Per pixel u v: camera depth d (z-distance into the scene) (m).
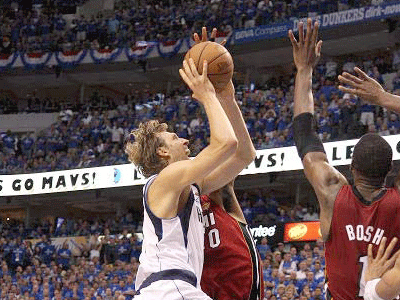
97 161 33.34
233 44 39.41
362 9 35.44
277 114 33.34
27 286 28.55
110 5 46.28
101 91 46.53
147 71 42.88
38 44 43.66
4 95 47.66
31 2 46.84
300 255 23.73
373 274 4.10
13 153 37.78
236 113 5.54
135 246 29.48
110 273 27.44
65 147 37.34
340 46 38.25
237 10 39.69
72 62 42.72
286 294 21.64
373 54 38.84
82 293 26.81
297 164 28.22
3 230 35.09
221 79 5.18
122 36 42.34
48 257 31.34
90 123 38.12
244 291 5.52
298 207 28.58
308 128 4.59
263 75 41.31
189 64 4.86
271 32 37.88
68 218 39.44
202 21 40.41
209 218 5.62
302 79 4.75
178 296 4.63
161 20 42.06
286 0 39.06
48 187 33.84
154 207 4.77
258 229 28.00
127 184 31.95
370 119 28.64
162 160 5.14
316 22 4.75
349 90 4.81
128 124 37.56
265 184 32.06
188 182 4.68
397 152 25.70
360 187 4.30
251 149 5.60
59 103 44.16
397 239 4.21
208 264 5.56
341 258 4.27
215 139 4.65
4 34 44.59
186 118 35.69
